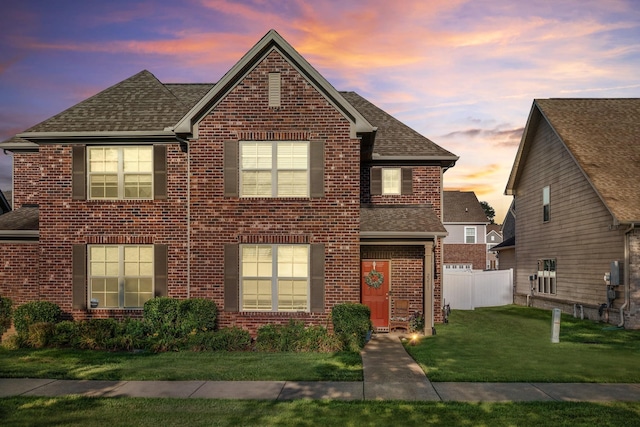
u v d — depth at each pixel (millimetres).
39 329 13266
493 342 14242
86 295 15016
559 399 8766
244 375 10250
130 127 15086
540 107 23703
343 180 14219
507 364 11414
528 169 26781
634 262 17125
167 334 13430
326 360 11703
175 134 14320
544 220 24531
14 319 14398
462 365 11281
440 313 18406
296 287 14312
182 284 14984
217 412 8023
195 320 13547
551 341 14383
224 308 14125
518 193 28281
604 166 19094
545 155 24406
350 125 14266
